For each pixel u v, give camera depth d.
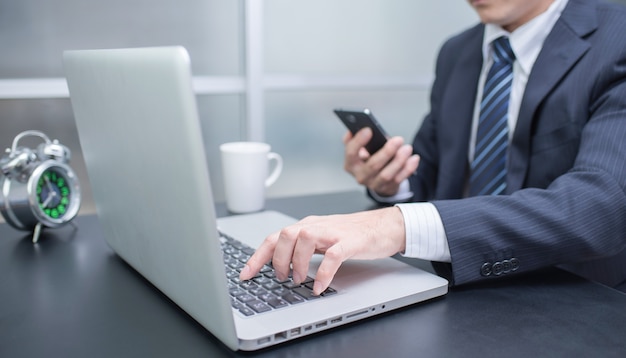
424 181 1.24
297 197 1.20
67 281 0.71
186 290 0.54
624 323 0.58
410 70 1.74
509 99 1.05
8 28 1.24
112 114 0.59
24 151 0.89
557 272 0.73
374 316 0.59
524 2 0.99
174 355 0.51
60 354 0.52
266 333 0.51
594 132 0.83
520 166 0.98
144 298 0.65
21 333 0.56
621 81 0.89
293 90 1.57
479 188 1.04
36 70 1.28
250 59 1.45
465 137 1.12
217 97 1.48
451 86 1.16
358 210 1.09
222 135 1.51
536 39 1.03
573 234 0.69
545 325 0.58
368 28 1.65
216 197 1.54
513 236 0.68
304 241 0.60
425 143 1.27
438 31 1.75
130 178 0.60
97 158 0.70
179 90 0.44
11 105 1.26
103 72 0.58
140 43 1.38
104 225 0.78
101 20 1.32
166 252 0.56
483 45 1.14
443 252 0.69
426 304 0.63
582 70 0.93
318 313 0.55
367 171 1.08
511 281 0.70
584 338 0.55
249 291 0.61
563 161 0.94
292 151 1.62
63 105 1.31
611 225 0.71
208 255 0.47
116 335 0.55
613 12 0.96
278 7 1.52
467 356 0.51
